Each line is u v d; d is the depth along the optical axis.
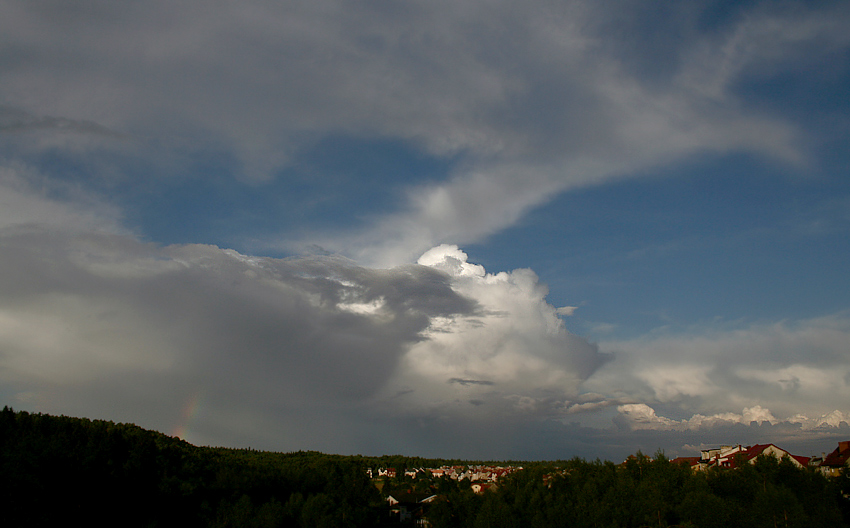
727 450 132.75
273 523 103.88
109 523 97.75
